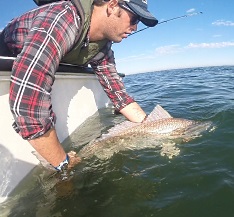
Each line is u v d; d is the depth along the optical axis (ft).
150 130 3.06
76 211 1.88
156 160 2.56
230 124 3.33
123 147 2.88
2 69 1.94
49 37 1.87
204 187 2.05
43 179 2.28
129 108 3.32
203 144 2.82
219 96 5.33
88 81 3.98
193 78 10.66
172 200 1.92
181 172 2.29
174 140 2.98
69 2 2.08
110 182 2.22
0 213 1.90
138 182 2.19
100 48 2.60
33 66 1.82
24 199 2.05
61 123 3.06
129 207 1.88
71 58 2.46
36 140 1.93
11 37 2.39
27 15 2.31
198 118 3.78
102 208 1.89
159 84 9.45
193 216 1.75
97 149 2.77
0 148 2.01
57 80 3.01
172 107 4.63
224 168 2.31
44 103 1.89
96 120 3.98
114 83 3.28
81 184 2.20
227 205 1.83
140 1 2.17
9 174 2.07
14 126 1.95
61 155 2.18
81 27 2.04
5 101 2.09
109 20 2.15
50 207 1.94
